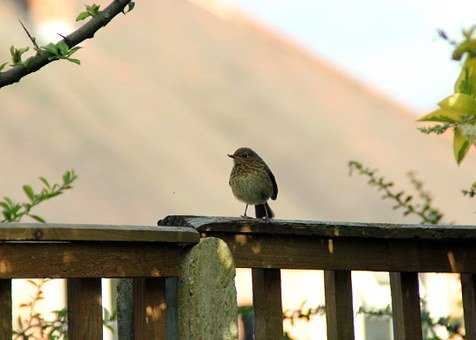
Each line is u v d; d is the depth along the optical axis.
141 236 4.38
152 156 17.14
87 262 4.30
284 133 20.03
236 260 4.83
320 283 14.02
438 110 4.13
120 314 4.98
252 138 19.36
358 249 5.09
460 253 5.33
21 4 19.94
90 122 17.45
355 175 19.03
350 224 5.04
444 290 12.87
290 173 18.59
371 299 12.68
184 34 22.42
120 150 16.98
